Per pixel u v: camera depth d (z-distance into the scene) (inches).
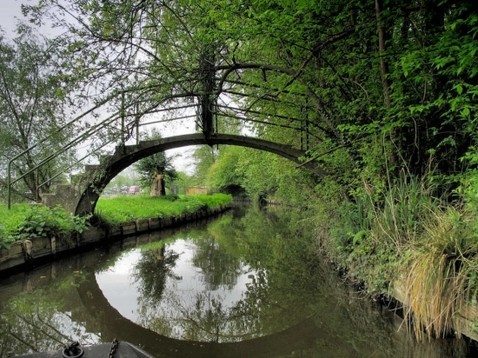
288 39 201.0
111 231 404.5
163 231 542.6
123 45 238.5
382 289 172.1
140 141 330.6
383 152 198.8
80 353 76.5
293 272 287.7
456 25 142.9
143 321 188.4
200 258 350.6
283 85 256.2
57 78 250.8
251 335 167.8
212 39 222.2
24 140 402.9
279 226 609.6
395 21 180.2
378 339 154.3
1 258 239.8
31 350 147.0
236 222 712.4
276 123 320.5
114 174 344.5
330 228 276.2
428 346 132.3
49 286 250.7
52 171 407.5
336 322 178.5
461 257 128.0
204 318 191.3
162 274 288.5
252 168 685.3
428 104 155.3
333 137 274.1
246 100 338.3
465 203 141.9
